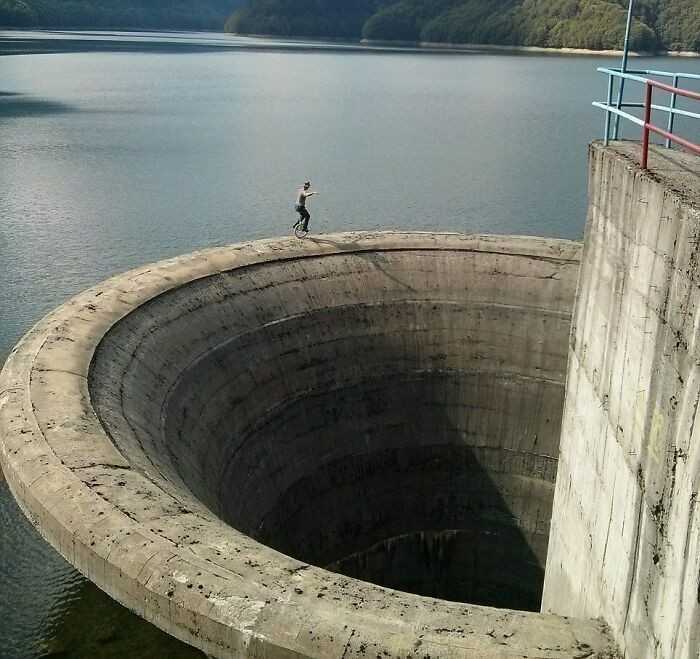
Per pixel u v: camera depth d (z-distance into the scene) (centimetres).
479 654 1001
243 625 1029
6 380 1591
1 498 2369
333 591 1084
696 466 963
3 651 1853
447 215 4975
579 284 1634
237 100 10000
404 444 2475
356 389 2400
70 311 1902
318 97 10394
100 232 4538
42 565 2131
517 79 12062
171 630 1093
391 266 2525
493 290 2480
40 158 6312
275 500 2159
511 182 5788
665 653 1012
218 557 1138
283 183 5712
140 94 10319
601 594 1344
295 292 2364
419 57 16088
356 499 2412
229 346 2141
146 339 1930
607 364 1406
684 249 1062
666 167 1305
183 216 4884
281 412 2230
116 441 1467
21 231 4516
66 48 16400
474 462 2520
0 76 11456
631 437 1251
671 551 1030
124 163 6247
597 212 1515
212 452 1938
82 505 1231
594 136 7588
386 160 6506
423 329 2478
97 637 1903
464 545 2555
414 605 1071
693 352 1012
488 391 2475
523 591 2509
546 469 2452
